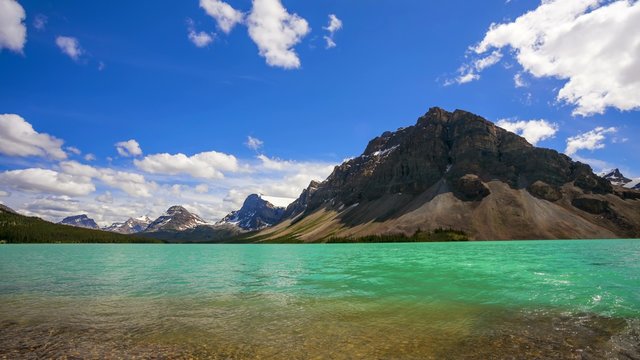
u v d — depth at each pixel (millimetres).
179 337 20797
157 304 29719
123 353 18328
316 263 69875
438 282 38594
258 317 25047
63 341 20188
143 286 39688
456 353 17750
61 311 27375
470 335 20406
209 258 94250
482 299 29438
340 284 39406
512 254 83000
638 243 157500
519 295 30594
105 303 30297
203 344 19594
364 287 36781
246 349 18812
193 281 43938
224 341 20047
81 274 52375
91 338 20703
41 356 17906
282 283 41250
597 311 25078
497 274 44062
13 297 33219
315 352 18250
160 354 18188
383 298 30750
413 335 20594
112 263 75188
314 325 22891
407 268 54531
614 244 145250
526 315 24297
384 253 102562
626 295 30125
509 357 17094
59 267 64688
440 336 20344
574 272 45219
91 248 182750
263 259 87062
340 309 27062
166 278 47188
